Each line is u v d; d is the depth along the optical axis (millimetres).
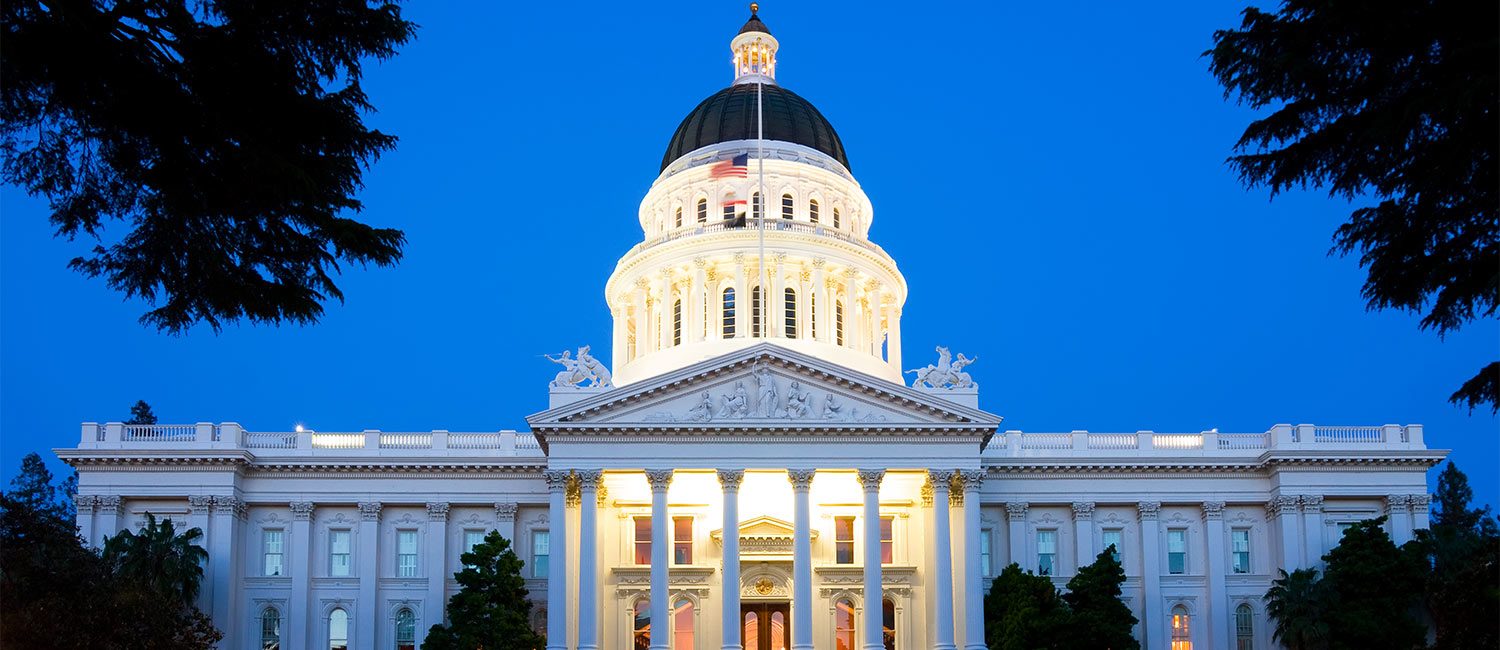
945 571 83625
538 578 95062
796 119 118875
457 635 84812
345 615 94375
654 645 83000
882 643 84000
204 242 34688
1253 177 39594
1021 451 97438
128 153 32781
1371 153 37188
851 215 117938
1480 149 35375
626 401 85500
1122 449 97688
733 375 86438
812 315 109688
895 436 85688
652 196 118438
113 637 58750
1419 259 38625
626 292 114188
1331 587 88375
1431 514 143250
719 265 110188
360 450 96062
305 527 94812
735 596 83812
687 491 91688
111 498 92625
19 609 54312
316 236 36094
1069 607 86375
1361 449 95188
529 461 95625
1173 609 95750
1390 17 35844
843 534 91750
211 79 33188
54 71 30656
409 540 96062
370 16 34688
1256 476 97188
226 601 91500
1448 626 64812
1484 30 35031
